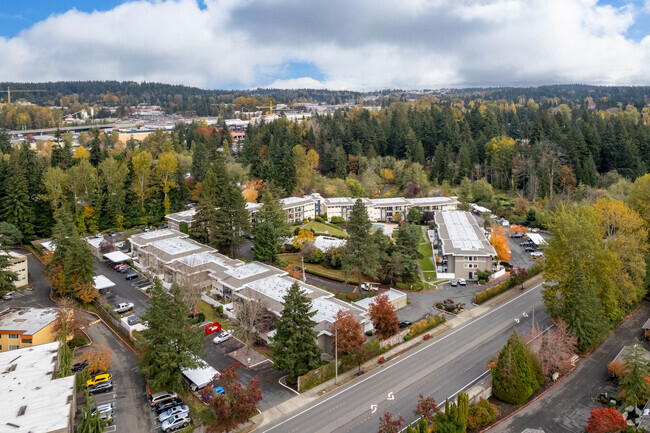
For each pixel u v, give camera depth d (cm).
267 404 6025
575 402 6184
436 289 10000
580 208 9275
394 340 7581
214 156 17212
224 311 8456
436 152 18388
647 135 17488
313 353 6475
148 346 6194
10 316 7794
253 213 13238
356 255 9494
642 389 5862
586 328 7331
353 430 5519
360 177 17888
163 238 11319
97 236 12294
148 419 5712
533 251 12388
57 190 12275
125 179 13462
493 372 6272
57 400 5475
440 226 12850
